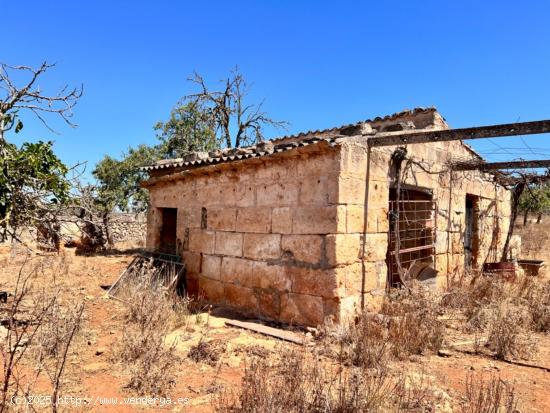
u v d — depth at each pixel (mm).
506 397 4098
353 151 6734
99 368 4750
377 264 7262
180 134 21406
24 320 6402
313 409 3605
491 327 6445
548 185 13047
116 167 20797
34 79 5605
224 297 8312
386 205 7539
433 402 3857
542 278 12547
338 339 5770
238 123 21938
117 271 12750
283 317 7082
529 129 5676
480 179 11773
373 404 3652
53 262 12820
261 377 3896
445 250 9625
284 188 7258
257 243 7684
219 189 8688
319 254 6617
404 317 6160
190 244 9422
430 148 9172
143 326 5855
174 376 4578
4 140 5691
